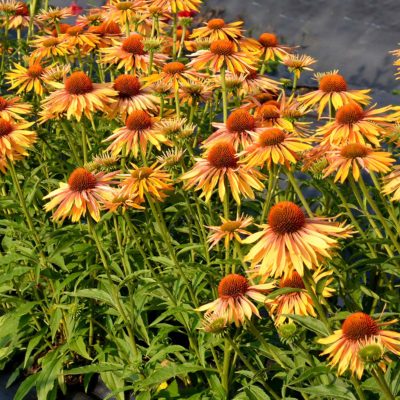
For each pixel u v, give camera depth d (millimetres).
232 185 977
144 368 1047
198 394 1017
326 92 1127
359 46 2271
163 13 1443
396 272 1013
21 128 1133
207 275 1094
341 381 850
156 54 1398
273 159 942
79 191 1010
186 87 1217
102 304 1219
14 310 1211
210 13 2467
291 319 835
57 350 1153
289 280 903
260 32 2396
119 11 1455
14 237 1196
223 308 878
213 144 1021
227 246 921
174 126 1110
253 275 869
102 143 1294
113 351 1161
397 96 2029
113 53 1373
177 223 1368
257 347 961
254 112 1249
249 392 982
